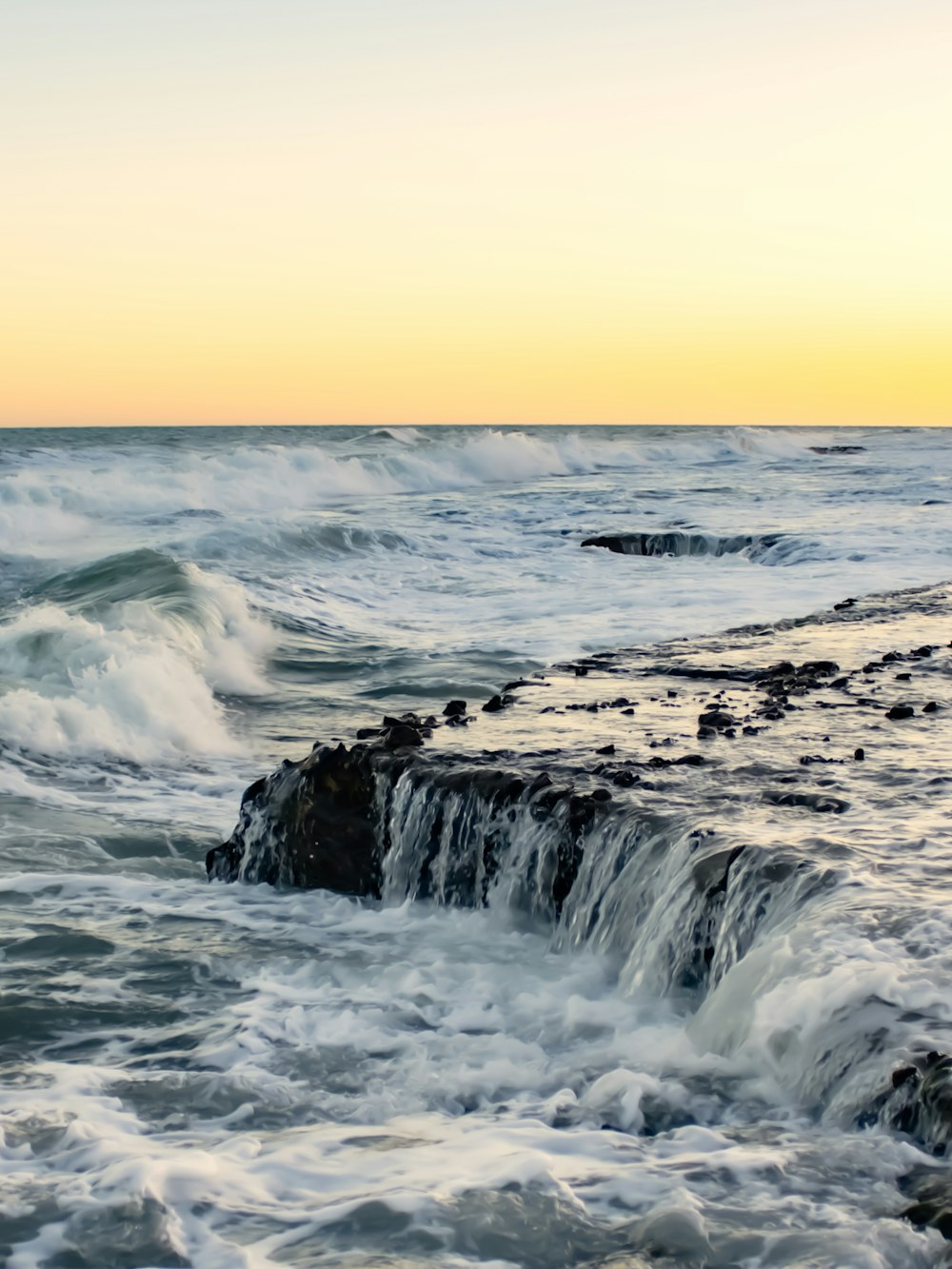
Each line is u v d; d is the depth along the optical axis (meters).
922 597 17.14
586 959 6.51
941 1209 3.48
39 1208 3.75
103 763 11.15
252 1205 3.76
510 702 10.17
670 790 7.26
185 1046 5.41
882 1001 4.51
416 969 6.36
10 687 12.35
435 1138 4.29
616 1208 3.65
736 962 5.61
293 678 15.10
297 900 7.67
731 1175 3.79
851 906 5.27
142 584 18.64
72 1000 5.95
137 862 8.55
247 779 10.86
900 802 6.97
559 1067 5.03
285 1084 4.95
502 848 7.22
